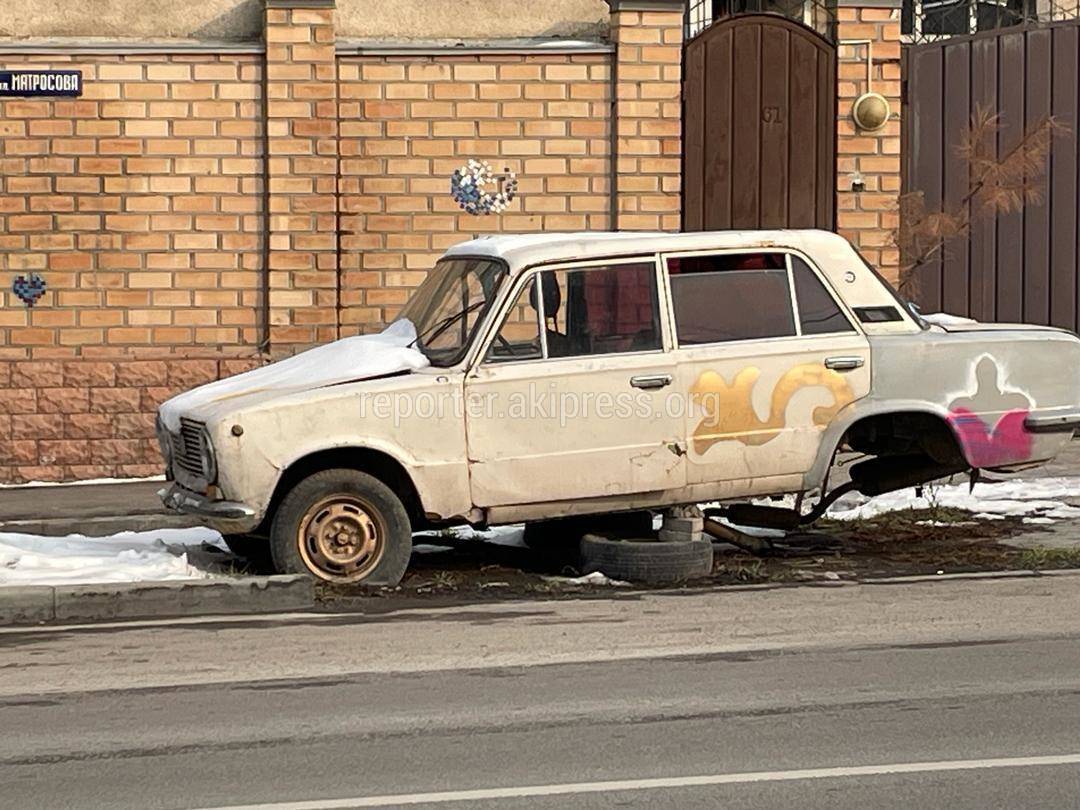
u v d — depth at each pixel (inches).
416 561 446.0
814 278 426.0
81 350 609.9
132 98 607.2
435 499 403.9
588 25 631.2
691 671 316.2
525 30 629.3
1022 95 652.1
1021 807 234.2
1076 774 249.1
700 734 273.0
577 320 413.1
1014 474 561.3
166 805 240.8
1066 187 649.0
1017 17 777.6
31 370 597.9
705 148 633.0
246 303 616.1
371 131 616.4
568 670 319.3
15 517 512.7
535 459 408.5
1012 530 475.5
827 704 290.7
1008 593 389.7
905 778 247.8
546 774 252.2
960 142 658.2
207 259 613.0
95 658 336.8
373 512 404.5
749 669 317.1
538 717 285.0
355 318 619.2
